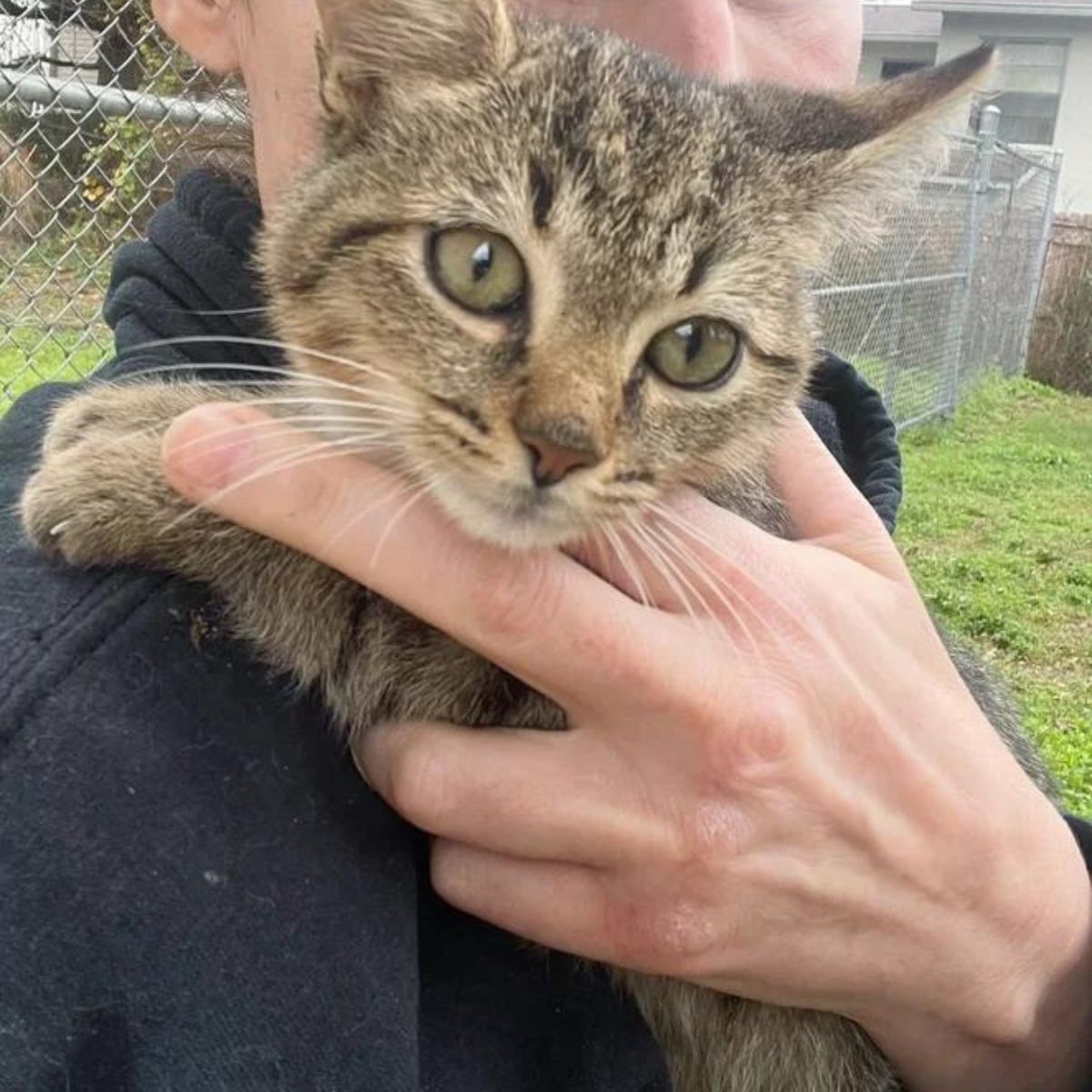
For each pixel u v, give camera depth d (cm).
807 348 25
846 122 25
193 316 22
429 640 20
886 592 22
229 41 24
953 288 151
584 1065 19
